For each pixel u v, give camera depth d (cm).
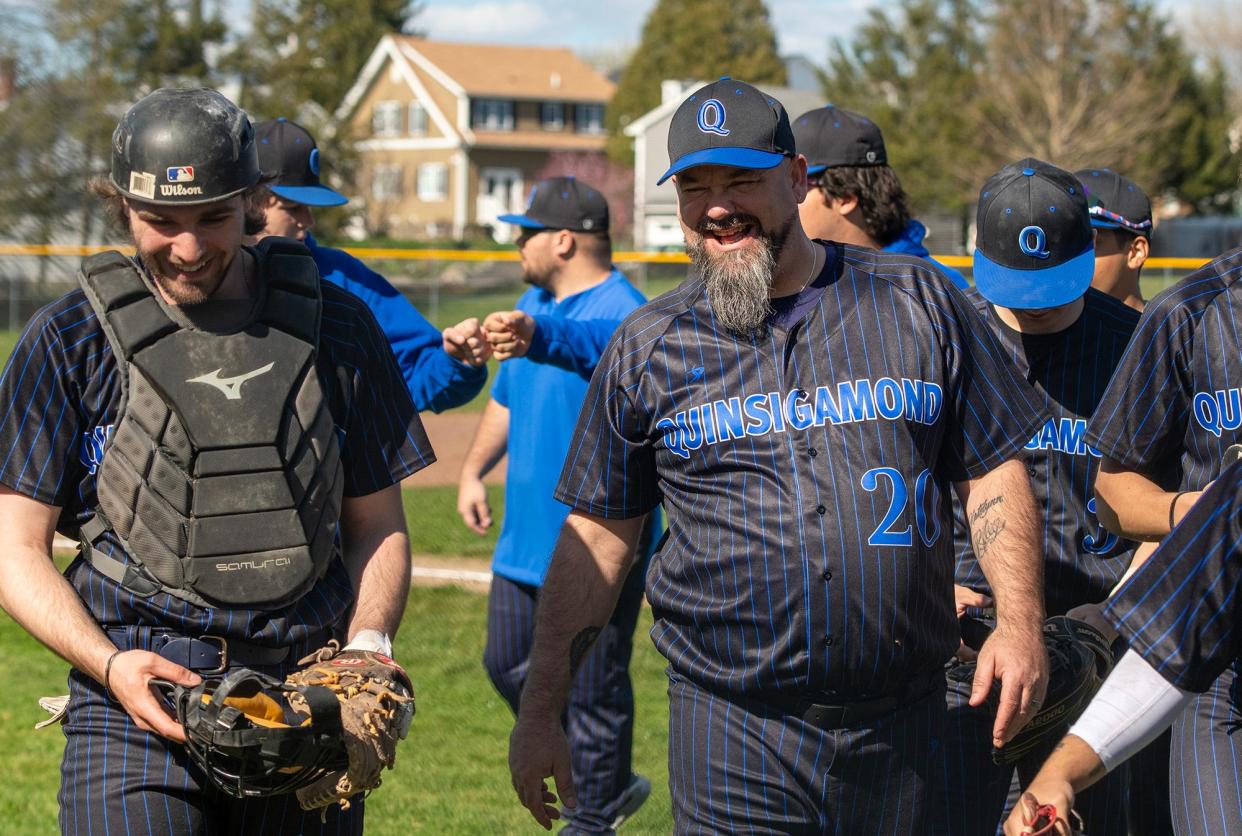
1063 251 338
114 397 271
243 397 271
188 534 269
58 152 2692
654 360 290
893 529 275
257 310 278
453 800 505
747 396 281
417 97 6662
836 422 278
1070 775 226
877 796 285
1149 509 308
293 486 274
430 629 713
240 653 274
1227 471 229
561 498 309
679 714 297
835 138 412
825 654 275
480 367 454
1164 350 306
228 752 249
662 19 6631
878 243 419
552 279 509
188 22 3478
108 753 271
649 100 6506
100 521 273
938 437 284
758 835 288
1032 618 279
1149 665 227
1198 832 282
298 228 457
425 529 935
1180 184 4566
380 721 266
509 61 6862
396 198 6056
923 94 5331
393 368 298
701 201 282
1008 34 4409
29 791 514
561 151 6638
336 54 6656
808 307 285
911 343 282
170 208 259
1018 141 4384
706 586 285
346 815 287
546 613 314
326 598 284
